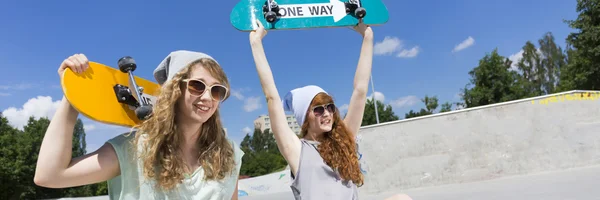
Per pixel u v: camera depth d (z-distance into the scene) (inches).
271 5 97.5
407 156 354.6
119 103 58.7
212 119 65.7
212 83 60.7
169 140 58.6
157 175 57.1
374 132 369.4
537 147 324.8
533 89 1695.4
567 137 320.8
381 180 360.8
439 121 349.1
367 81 103.3
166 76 63.2
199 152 64.3
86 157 54.4
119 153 56.3
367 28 105.3
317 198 85.4
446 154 343.6
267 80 92.7
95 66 56.6
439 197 255.1
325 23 102.3
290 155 91.5
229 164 66.6
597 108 320.5
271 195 543.2
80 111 50.0
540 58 1738.4
